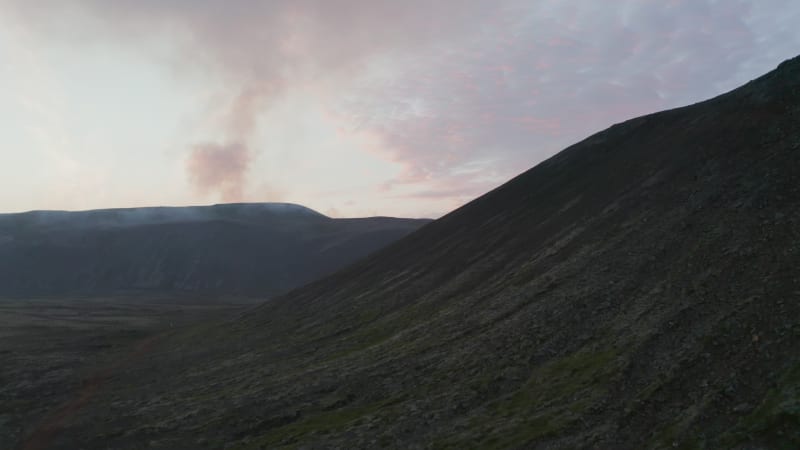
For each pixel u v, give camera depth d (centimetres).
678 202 4928
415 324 5878
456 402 3459
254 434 3931
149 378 6719
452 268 7762
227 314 14988
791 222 3503
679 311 3300
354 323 7212
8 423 5200
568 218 6662
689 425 2278
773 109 5459
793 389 2109
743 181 4469
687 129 6800
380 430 3356
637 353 3083
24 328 12088
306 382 4831
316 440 3434
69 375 7250
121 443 4212
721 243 3809
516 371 3622
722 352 2700
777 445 1916
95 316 15138
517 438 2700
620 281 4188
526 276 5456
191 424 4381
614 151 8525
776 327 2620
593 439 2481
